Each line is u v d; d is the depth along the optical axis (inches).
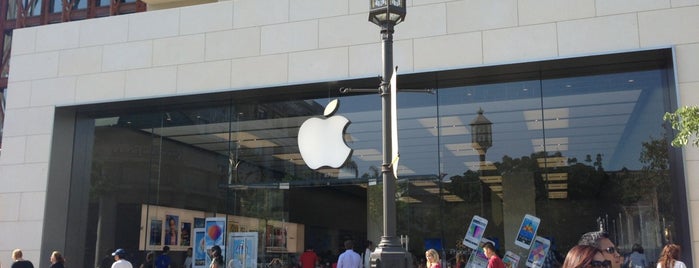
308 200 666.2
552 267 545.6
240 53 667.4
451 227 582.2
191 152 699.4
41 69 743.1
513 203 569.6
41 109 733.3
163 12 708.7
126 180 720.3
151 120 727.1
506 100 595.5
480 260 565.9
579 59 557.6
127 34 716.7
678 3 538.9
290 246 656.4
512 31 577.3
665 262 335.6
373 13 325.1
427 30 603.5
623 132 553.6
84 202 727.7
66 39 741.3
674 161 530.6
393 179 307.3
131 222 707.4
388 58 323.9
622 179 544.1
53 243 707.4
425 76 606.5
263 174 665.0
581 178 555.5
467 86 609.9
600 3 557.9
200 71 677.3
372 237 623.8
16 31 766.5
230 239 669.3
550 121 577.3
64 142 736.3
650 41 538.0
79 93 721.0
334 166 633.0
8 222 714.2
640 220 531.5
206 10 691.4
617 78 568.1
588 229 544.1
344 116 641.0
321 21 644.7
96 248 711.1
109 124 740.7
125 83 703.7
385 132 315.6
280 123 669.3
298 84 637.9
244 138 681.6
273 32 660.1
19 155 730.2
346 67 625.0
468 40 588.7
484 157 587.2
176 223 690.2
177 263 680.4
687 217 507.2
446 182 593.0
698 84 518.0
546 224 557.0
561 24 564.4
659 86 554.3
